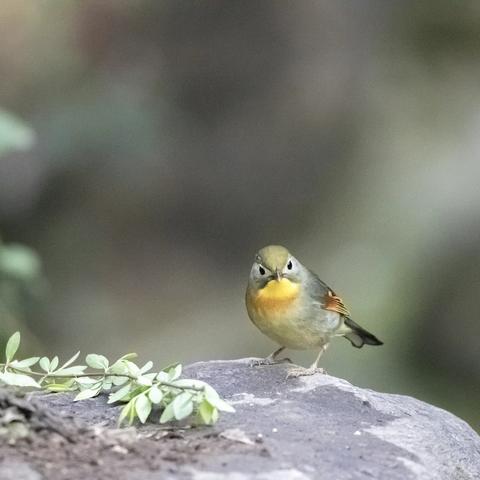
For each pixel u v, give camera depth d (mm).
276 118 17188
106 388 5309
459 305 12836
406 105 15938
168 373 5027
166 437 4633
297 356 12930
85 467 4051
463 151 14656
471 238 13109
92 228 16531
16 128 9555
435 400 12477
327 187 16469
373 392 5746
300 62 17141
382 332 13055
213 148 17266
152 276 16484
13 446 4199
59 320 15180
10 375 5102
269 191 17109
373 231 14766
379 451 4711
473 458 5207
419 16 16047
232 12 17281
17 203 16125
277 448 4523
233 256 17047
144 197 16844
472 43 15773
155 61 17094
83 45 16828
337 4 16859
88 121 16391
